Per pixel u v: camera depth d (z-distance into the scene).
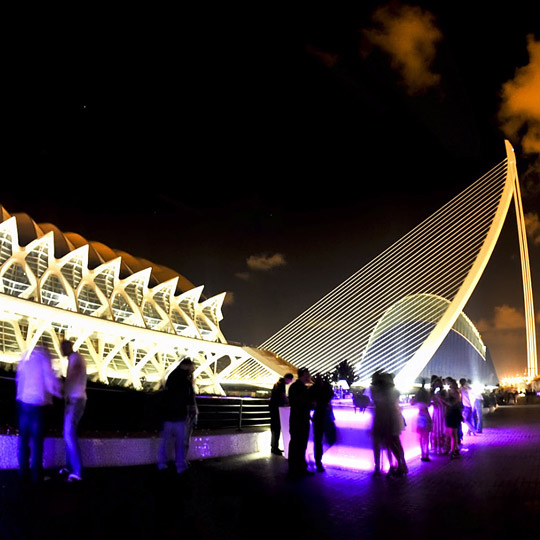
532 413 31.67
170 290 57.53
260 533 5.40
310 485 8.20
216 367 62.03
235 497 7.14
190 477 8.56
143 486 7.58
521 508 6.62
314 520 5.94
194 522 5.76
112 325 40.88
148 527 5.48
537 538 5.28
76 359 7.68
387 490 7.84
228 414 14.52
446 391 12.59
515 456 12.07
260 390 58.72
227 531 5.45
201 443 11.09
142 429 11.51
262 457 11.52
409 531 5.51
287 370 55.31
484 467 10.34
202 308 62.09
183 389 8.95
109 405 11.03
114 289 49.56
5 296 31.62
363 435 10.78
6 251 38.75
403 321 72.62
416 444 12.65
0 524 5.27
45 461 8.52
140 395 11.63
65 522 5.47
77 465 7.55
